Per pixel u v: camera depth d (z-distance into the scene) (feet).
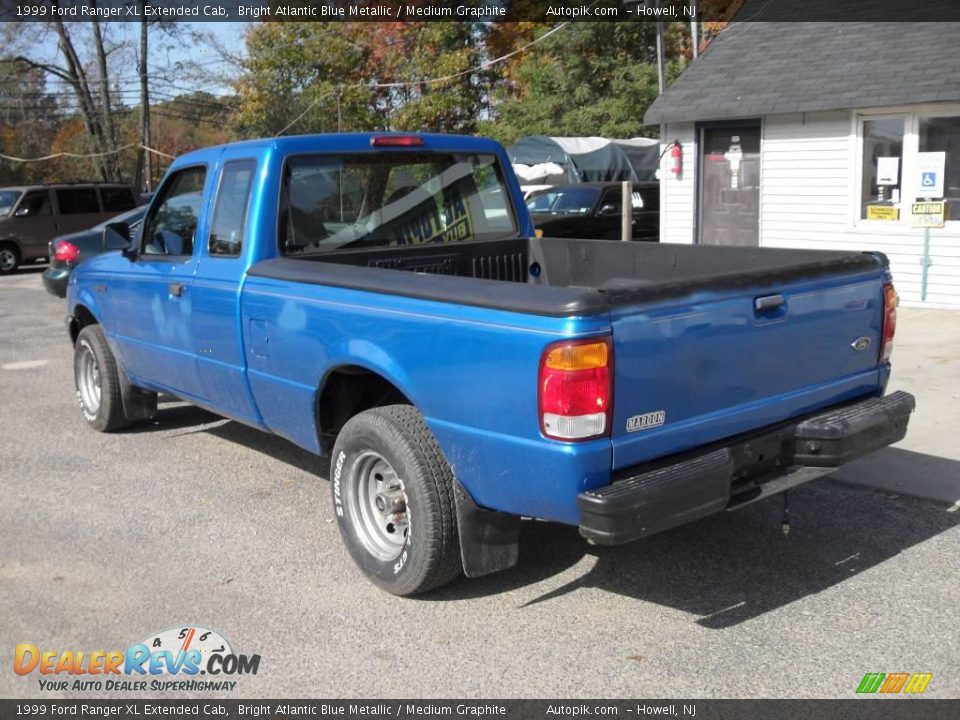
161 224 19.35
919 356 27.91
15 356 33.60
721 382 12.42
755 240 41.14
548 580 14.51
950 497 17.26
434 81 79.36
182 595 14.17
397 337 13.15
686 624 13.05
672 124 42.39
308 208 16.93
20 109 121.08
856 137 37.17
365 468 14.28
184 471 20.01
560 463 11.27
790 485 13.08
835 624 12.92
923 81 34.81
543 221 46.09
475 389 12.12
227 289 16.66
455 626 13.12
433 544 13.04
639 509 11.20
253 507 17.80
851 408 14.01
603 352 11.11
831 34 40.40
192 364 18.26
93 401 23.30
